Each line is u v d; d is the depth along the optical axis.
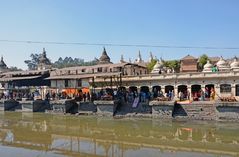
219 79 59.28
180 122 47.69
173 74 64.25
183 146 31.25
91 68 74.81
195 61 81.88
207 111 49.19
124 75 71.06
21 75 87.69
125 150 29.44
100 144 32.53
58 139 35.56
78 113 60.84
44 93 76.44
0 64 133.75
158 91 65.12
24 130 42.84
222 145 31.42
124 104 57.41
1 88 85.69
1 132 41.00
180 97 56.84
